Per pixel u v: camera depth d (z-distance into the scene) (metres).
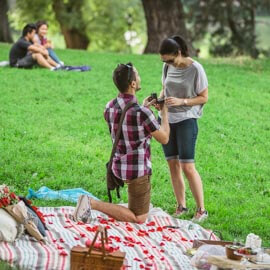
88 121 15.23
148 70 20.80
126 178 8.73
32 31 19.56
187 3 42.06
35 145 13.34
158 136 8.69
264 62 23.86
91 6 42.88
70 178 11.73
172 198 11.13
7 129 14.18
